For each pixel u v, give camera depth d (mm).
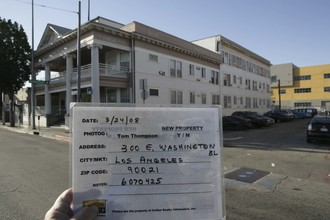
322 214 4301
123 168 1509
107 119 1525
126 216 1473
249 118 24359
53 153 10578
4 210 4539
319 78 66625
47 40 27000
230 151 10945
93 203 1445
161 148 1559
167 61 25000
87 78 20562
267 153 10398
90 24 19266
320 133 12883
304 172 7254
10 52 25828
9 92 27344
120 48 21219
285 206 4664
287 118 33531
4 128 26391
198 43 35594
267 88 49531
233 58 37344
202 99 30016
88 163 1478
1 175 6992
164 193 1527
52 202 4914
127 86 21875
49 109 26297
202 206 1554
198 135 1611
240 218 4152
